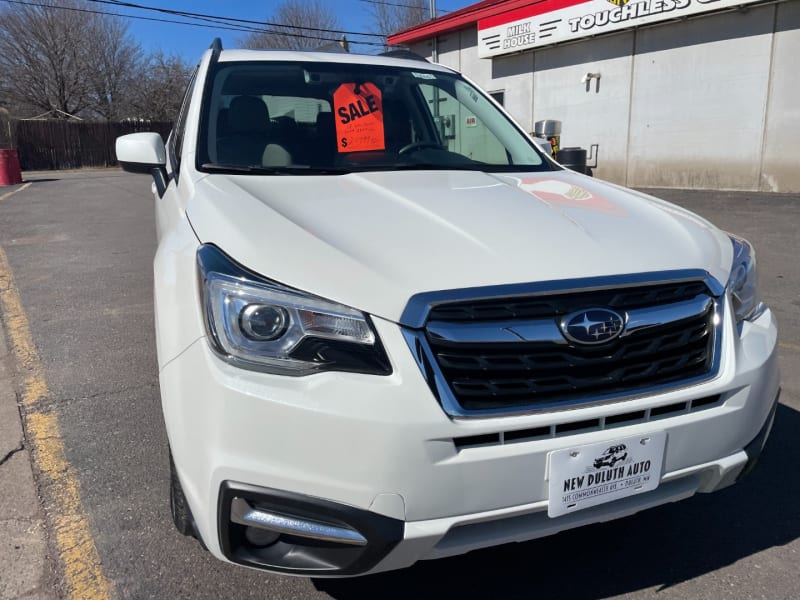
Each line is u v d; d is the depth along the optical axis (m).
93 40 42.81
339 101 3.21
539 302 1.78
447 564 2.36
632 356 1.86
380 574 2.30
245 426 1.67
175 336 1.87
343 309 1.71
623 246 2.04
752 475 2.93
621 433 1.82
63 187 17.05
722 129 12.43
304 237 1.90
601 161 14.78
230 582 2.25
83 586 2.23
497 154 3.31
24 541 2.46
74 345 4.57
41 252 7.88
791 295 5.55
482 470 1.69
